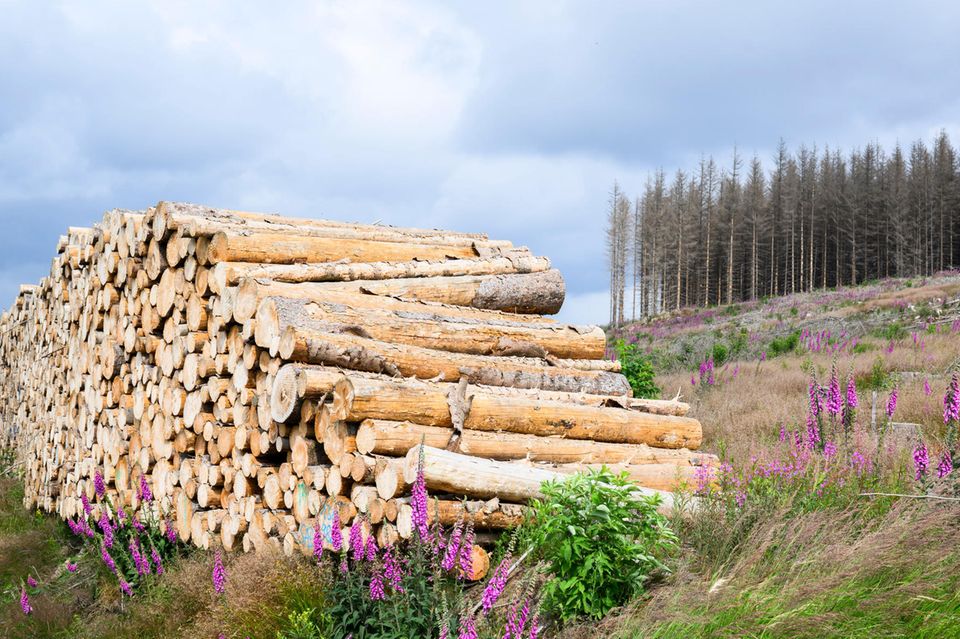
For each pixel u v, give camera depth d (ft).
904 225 205.98
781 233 231.91
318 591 19.11
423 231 37.47
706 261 227.20
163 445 29.48
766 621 14.74
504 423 22.79
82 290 37.47
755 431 37.83
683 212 216.13
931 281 133.49
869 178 224.74
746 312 138.72
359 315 24.54
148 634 22.49
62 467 39.17
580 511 17.24
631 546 16.97
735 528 18.79
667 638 14.70
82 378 37.19
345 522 20.52
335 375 21.81
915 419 34.35
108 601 26.78
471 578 18.70
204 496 26.68
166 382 29.14
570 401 25.96
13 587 30.73
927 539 16.58
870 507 20.02
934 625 14.71
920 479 20.35
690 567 18.21
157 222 28.86
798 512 19.54
